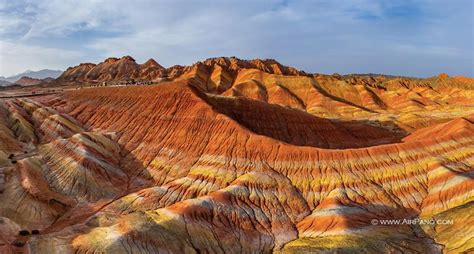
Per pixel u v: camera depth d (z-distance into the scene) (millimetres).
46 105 110000
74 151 82938
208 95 109625
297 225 65188
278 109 111125
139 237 55688
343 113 196750
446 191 69500
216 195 66375
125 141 92688
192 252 56594
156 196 70625
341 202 66812
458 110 195750
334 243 57625
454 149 79125
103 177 79000
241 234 61938
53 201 70688
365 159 75062
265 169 74375
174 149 85688
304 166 74188
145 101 100562
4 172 76125
